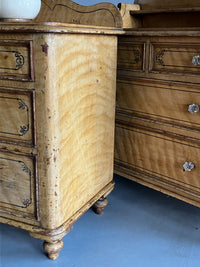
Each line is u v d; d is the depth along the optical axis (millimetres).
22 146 966
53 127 912
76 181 1088
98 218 1334
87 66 1037
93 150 1178
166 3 1366
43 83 864
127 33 1214
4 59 906
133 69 1270
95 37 1051
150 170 1325
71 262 1065
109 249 1137
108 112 1248
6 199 1063
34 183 983
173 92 1158
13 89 918
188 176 1189
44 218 1001
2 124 985
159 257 1100
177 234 1234
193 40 1039
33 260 1075
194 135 1128
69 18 1418
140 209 1415
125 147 1399
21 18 1021
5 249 1130
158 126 1241
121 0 1876
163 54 1151
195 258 1099
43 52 836
